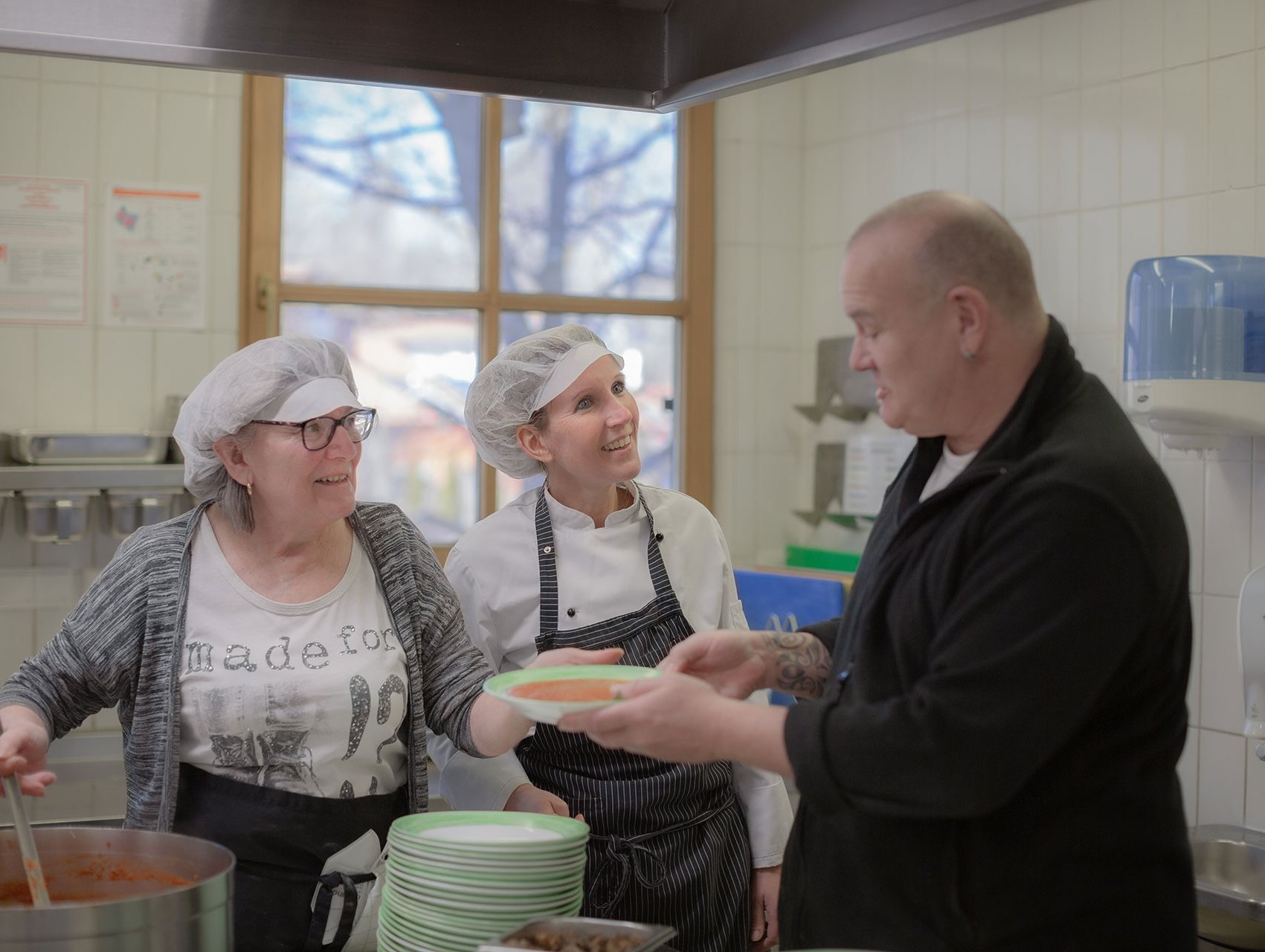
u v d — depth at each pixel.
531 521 1.82
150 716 1.48
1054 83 3.01
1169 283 2.31
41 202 2.95
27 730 1.36
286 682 1.47
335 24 1.54
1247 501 2.51
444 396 3.44
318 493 1.49
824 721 1.08
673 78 1.71
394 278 3.37
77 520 2.77
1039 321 1.18
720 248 3.74
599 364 1.75
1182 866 1.15
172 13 1.47
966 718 1.03
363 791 1.51
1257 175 2.53
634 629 1.75
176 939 1.11
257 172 3.14
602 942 1.13
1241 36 2.56
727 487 3.76
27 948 1.06
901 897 1.15
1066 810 1.11
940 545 1.13
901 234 1.13
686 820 1.70
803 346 3.86
